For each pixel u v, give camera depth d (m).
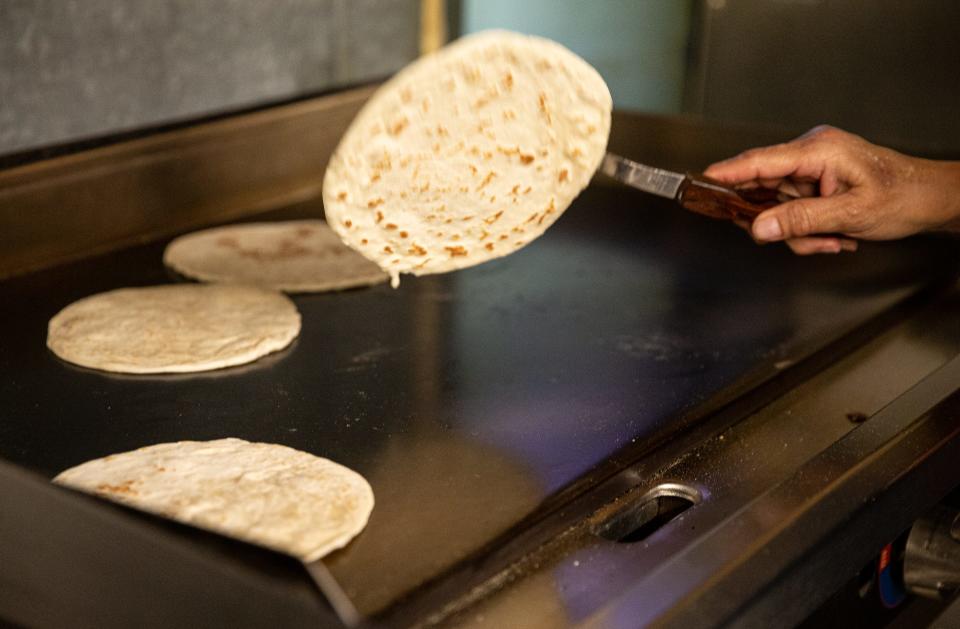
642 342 1.40
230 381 1.26
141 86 2.10
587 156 1.14
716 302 1.52
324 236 1.69
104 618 0.78
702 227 1.79
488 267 1.62
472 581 0.90
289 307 1.44
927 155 1.79
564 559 0.93
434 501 1.04
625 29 2.68
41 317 1.41
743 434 1.17
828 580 0.92
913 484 1.02
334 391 1.25
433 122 1.07
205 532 0.94
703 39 2.60
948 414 1.12
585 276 1.60
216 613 0.73
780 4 2.48
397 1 2.56
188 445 1.10
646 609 0.79
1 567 0.84
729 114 2.65
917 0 2.34
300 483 1.03
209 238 1.66
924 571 1.11
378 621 0.86
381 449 1.13
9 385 1.24
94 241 1.60
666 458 1.12
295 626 0.69
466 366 1.32
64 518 0.78
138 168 1.64
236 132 1.76
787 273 1.62
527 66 1.07
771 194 1.39
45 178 1.52
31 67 1.90
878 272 1.62
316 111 1.88
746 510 0.92
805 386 1.28
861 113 2.49
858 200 1.31
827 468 0.99
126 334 1.34
